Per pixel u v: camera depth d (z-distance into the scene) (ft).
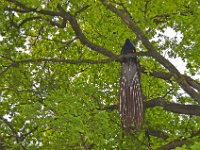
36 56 62.39
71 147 46.73
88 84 51.29
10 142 48.91
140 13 39.60
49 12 53.47
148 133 53.72
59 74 60.39
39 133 53.26
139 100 34.71
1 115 53.21
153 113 55.16
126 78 35.32
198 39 50.14
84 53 62.69
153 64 56.24
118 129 50.62
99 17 53.21
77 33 50.14
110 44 53.72
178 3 42.27
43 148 47.44
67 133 42.55
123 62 36.11
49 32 63.21
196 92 39.40
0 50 59.57
